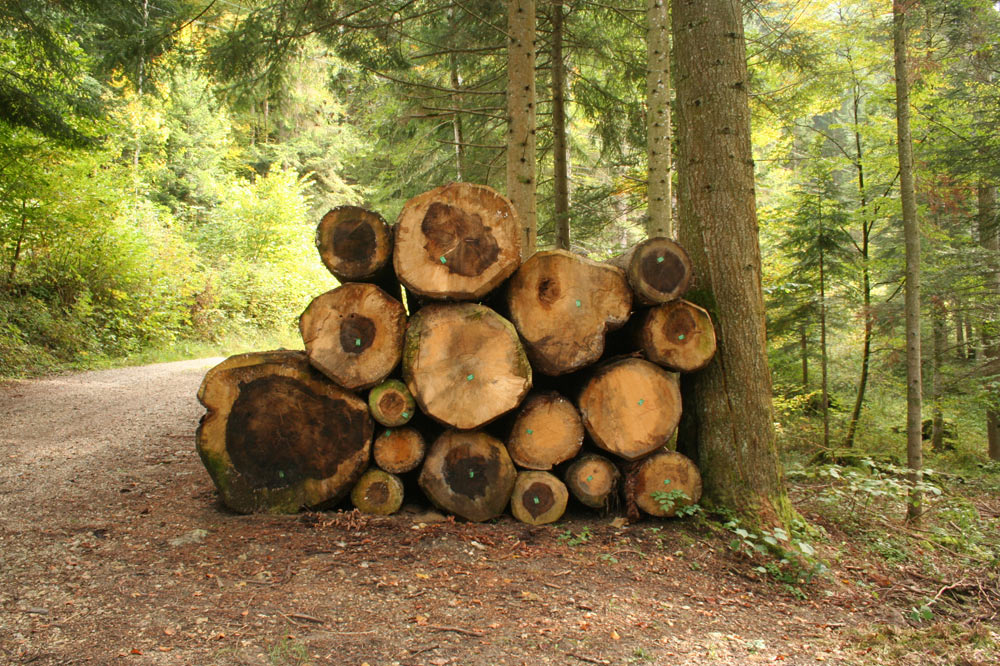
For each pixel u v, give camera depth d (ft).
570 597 10.20
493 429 14.02
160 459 17.34
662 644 9.04
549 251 13.21
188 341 45.60
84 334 37.17
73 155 34.53
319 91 67.26
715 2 14.57
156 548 11.02
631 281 13.09
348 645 8.23
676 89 15.24
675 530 13.24
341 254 12.48
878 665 9.24
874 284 31.83
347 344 12.53
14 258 35.58
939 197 29.14
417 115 29.73
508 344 12.57
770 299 30.91
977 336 34.22
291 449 12.80
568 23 28.84
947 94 31.14
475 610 9.46
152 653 7.72
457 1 24.64
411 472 13.58
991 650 10.06
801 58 26.63
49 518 12.26
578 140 39.83
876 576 13.06
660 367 13.65
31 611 8.58
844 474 16.90
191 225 63.82
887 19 23.16
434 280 12.42
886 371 34.60
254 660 7.70
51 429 20.38
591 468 13.38
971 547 15.64
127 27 22.89
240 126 80.53
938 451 33.24
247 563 10.55
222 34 21.38
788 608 11.09
